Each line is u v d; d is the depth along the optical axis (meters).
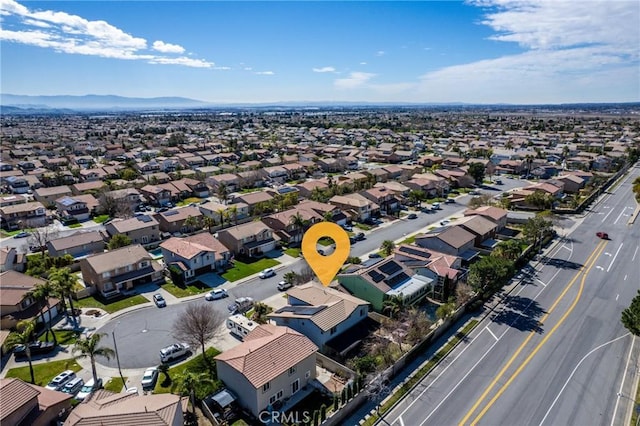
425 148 191.38
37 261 64.94
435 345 43.62
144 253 61.56
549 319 48.59
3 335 43.69
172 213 84.38
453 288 55.31
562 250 70.69
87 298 55.69
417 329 43.31
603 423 32.66
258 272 64.12
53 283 46.78
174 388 36.88
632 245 72.50
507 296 54.47
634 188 104.56
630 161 147.75
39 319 49.31
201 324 41.97
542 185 104.62
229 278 61.84
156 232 78.38
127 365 41.16
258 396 33.19
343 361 41.56
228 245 71.38
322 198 95.12
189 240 67.62
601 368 39.41
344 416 33.72
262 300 54.66
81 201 94.75
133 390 35.88
